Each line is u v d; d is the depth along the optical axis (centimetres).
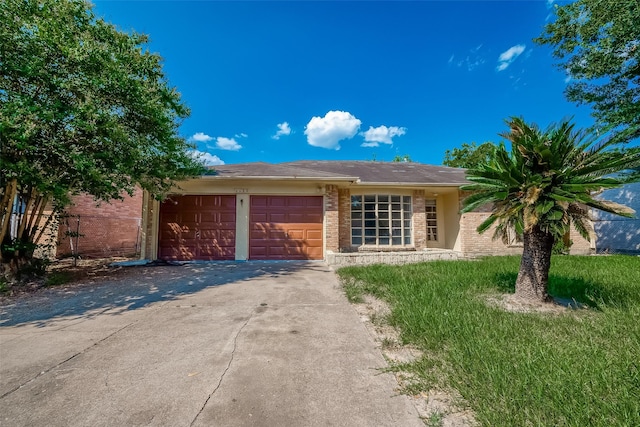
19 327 398
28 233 745
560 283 567
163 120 708
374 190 1202
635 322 346
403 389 241
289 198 1101
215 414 211
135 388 246
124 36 682
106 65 602
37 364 289
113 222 1334
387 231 1196
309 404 223
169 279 728
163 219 1066
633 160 431
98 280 718
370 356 305
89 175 624
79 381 257
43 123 572
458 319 363
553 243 481
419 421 203
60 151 605
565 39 1102
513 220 480
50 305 507
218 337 359
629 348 279
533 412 191
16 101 542
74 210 1176
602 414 186
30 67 546
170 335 366
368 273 715
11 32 541
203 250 1063
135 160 695
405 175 1298
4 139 542
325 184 1091
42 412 214
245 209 1078
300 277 754
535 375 229
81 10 627
